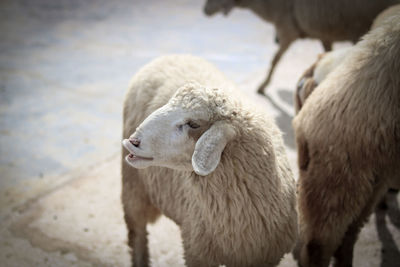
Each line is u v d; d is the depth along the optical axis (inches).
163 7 451.5
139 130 70.7
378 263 103.5
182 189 84.3
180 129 69.1
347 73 84.5
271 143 76.1
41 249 115.3
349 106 82.3
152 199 96.3
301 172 98.2
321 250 94.0
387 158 81.4
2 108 213.9
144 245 106.9
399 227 115.9
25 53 307.4
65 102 219.6
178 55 102.6
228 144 71.2
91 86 240.8
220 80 89.9
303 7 181.6
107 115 203.3
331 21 175.9
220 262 81.7
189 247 84.0
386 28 80.2
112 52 303.9
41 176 152.5
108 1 484.7
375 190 88.9
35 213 131.1
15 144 177.0
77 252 114.0
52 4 469.7
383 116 78.2
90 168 156.8
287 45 201.6
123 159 100.9
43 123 196.2
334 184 87.3
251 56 280.7
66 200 137.3
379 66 78.6
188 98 69.1
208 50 298.2
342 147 84.3
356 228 96.7
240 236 75.8
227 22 379.6
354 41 177.9
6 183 148.3
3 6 457.4
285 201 78.5
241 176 72.7
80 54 302.2
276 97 208.7
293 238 83.1
